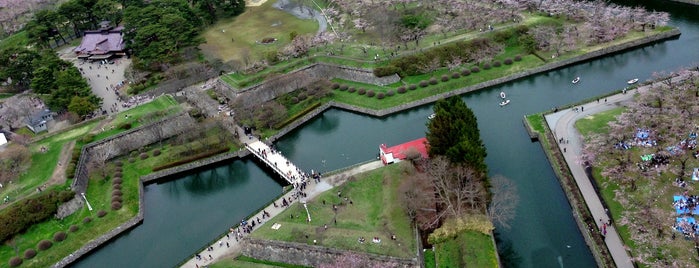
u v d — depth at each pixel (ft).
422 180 410.31
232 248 411.95
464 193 387.34
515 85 618.44
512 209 422.00
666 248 342.44
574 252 380.37
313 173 479.41
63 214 465.06
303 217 418.31
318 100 625.41
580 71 629.92
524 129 532.32
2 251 435.53
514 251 387.14
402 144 492.54
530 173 465.88
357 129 575.79
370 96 616.80
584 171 441.27
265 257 394.73
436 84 621.72
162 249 441.27
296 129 588.50
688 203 374.02
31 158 528.22
